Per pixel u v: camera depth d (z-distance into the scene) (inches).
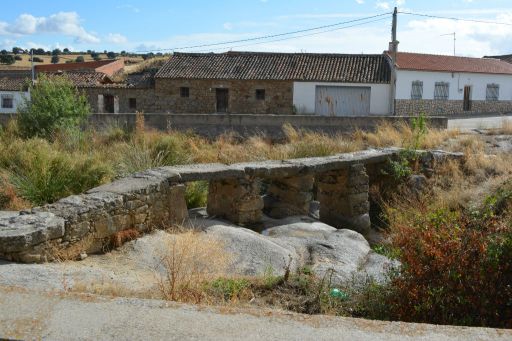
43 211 215.3
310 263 245.3
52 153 379.9
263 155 449.1
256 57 1212.5
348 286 199.3
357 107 1114.1
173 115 736.3
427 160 450.3
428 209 312.2
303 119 719.7
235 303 170.2
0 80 1282.0
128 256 223.6
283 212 350.9
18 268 180.5
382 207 401.1
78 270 192.4
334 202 384.2
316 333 103.6
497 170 442.9
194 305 115.8
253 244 251.9
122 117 732.7
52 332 101.6
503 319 162.4
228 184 310.2
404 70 1122.0
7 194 313.0
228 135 703.7
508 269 170.7
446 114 1210.6
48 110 628.7
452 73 1198.9
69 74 1251.2
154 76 1151.0
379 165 439.5
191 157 447.8
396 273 182.5
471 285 163.5
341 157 391.2
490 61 1382.9
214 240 245.1
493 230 180.5
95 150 478.9
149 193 259.3
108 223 231.0
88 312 110.3
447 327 106.8
